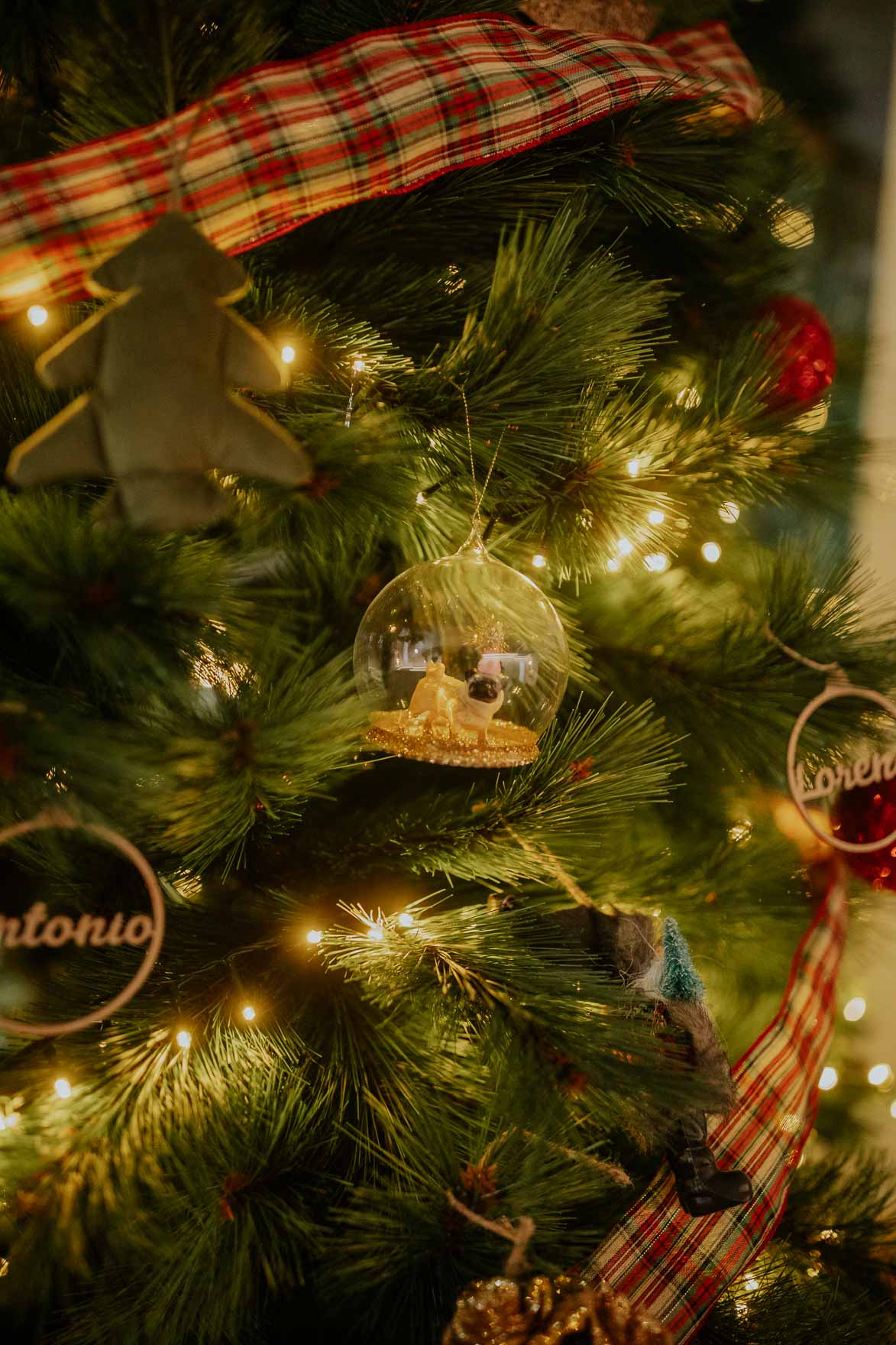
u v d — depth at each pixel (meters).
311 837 0.81
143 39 0.69
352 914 0.76
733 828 0.91
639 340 0.81
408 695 0.72
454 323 0.79
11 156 0.74
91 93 0.70
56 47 0.73
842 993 1.02
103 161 0.64
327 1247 0.77
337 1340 0.81
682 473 0.79
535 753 0.73
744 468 0.80
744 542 0.90
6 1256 0.79
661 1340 0.68
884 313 1.03
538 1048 0.69
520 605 0.73
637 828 0.89
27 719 0.63
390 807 0.83
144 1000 0.76
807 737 0.80
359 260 0.79
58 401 0.71
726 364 0.82
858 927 0.99
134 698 0.67
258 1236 0.75
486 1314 0.68
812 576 0.81
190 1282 0.74
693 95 0.77
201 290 0.59
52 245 0.64
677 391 0.84
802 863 0.89
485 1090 0.77
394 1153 0.79
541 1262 0.73
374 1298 0.78
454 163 0.70
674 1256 0.77
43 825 0.66
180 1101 0.76
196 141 0.65
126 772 0.64
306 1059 0.79
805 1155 0.98
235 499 0.72
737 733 0.82
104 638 0.62
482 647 0.71
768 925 0.88
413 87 0.68
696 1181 0.75
